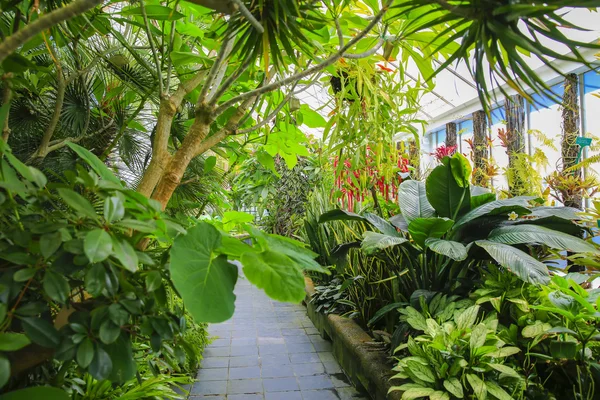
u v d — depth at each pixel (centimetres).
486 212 200
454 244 181
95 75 167
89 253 51
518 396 131
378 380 181
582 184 238
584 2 53
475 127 506
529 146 429
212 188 222
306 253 81
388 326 245
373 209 298
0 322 52
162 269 71
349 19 129
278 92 159
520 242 178
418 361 151
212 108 99
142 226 60
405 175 275
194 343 247
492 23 61
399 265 244
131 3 127
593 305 139
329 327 304
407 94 179
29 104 147
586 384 130
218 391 232
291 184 650
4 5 80
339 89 209
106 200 60
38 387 52
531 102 65
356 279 264
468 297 193
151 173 100
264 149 204
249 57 96
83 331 60
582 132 360
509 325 169
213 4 76
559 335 138
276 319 392
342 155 190
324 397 225
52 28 110
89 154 80
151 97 175
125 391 141
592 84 361
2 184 54
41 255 61
